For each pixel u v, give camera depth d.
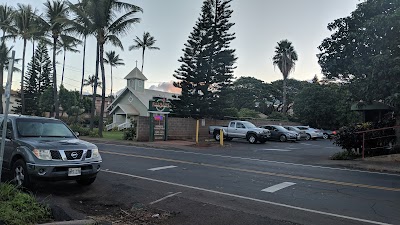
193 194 7.51
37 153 6.98
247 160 14.42
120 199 6.97
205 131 30.98
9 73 5.79
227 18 33.56
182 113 33.12
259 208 6.50
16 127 7.91
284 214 6.11
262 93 63.97
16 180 7.32
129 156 14.45
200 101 32.84
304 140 34.50
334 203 7.02
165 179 9.25
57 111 33.34
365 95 14.35
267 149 21.03
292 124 43.53
